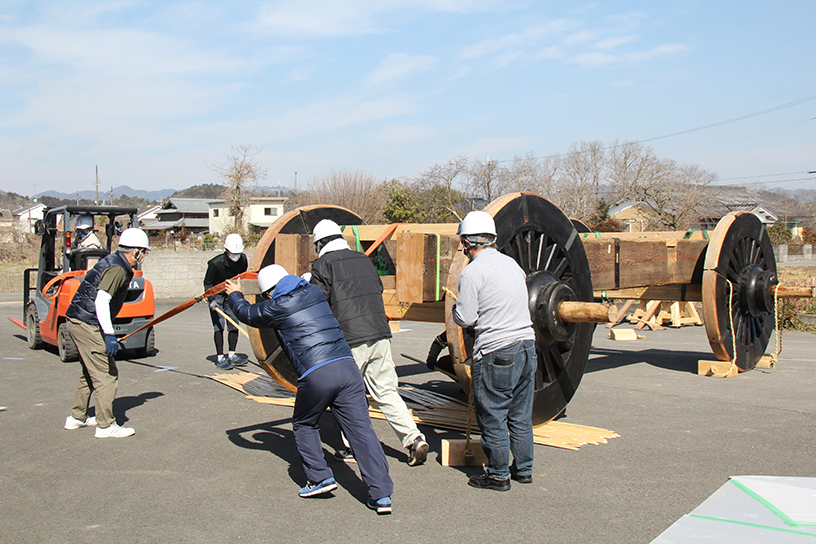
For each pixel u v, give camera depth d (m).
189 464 4.64
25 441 5.23
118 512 3.76
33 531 3.50
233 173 43.88
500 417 4.01
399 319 5.78
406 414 4.54
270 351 6.04
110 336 5.08
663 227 52.91
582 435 5.22
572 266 5.61
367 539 3.36
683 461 4.61
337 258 4.49
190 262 21.45
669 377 7.88
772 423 5.65
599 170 60.16
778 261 45.25
